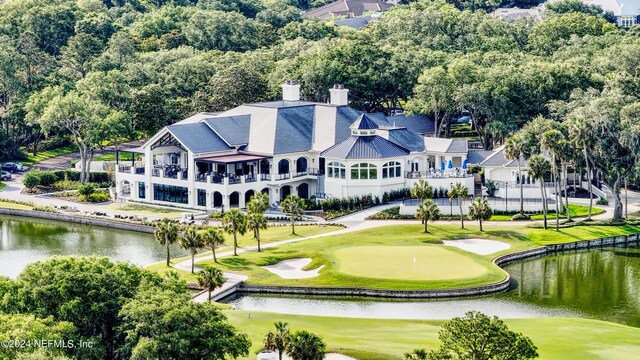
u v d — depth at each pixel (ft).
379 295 487.61
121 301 362.74
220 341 342.44
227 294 486.38
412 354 332.80
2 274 513.86
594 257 566.77
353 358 371.15
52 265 381.19
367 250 549.54
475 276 503.20
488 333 312.29
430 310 463.83
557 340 396.98
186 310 344.90
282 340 346.74
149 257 552.41
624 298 484.74
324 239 575.38
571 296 488.02
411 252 546.26
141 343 331.98
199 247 515.50
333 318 436.35
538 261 557.33
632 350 385.09
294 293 492.13
